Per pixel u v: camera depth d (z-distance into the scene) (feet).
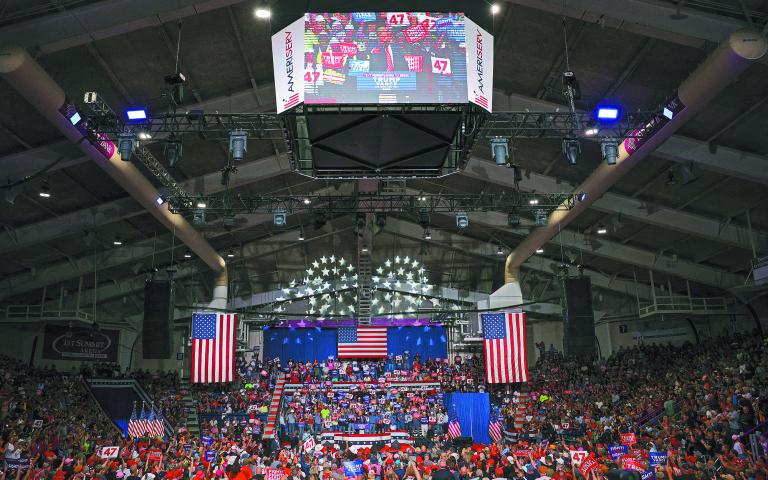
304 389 124.88
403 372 134.21
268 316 137.90
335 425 112.57
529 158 86.99
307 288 138.31
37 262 100.17
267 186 101.40
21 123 64.34
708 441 70.49
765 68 57.21
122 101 67.21
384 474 53.31
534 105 73.82
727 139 68.85
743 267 100.94
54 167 69.36
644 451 59.93
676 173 77.41
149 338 75.82
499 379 115.55
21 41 51.01
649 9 52.70
